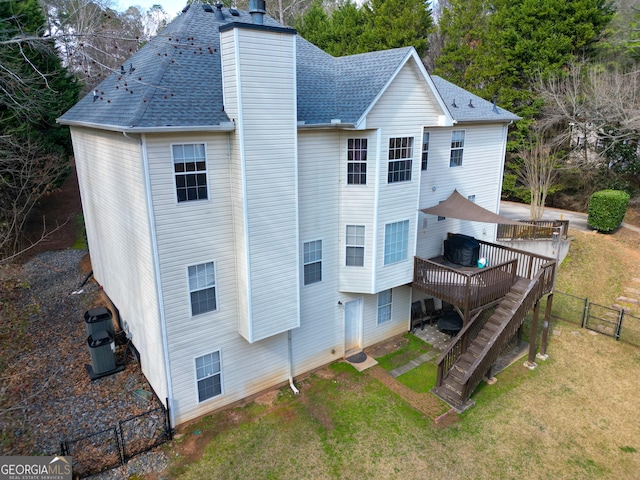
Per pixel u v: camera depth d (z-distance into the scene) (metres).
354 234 15.02
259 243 12.01
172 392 12.11
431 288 15.70
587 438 12.35
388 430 12.55
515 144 31.70
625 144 29.27
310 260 14.54
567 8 29.45
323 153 13.86
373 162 14.09
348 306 16.28
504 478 10.96
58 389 13.56
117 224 13.91
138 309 13.34
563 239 23.42
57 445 11.31
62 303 19.34
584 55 30.47
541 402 13.88
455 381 14.39
